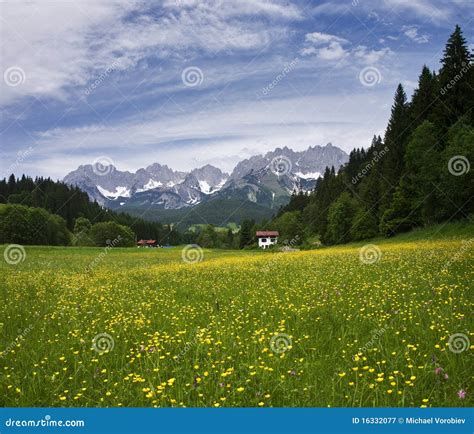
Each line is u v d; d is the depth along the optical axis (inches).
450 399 237.0
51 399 261.9
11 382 283.6
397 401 241.0
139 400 254.8
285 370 287.3
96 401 256.2
